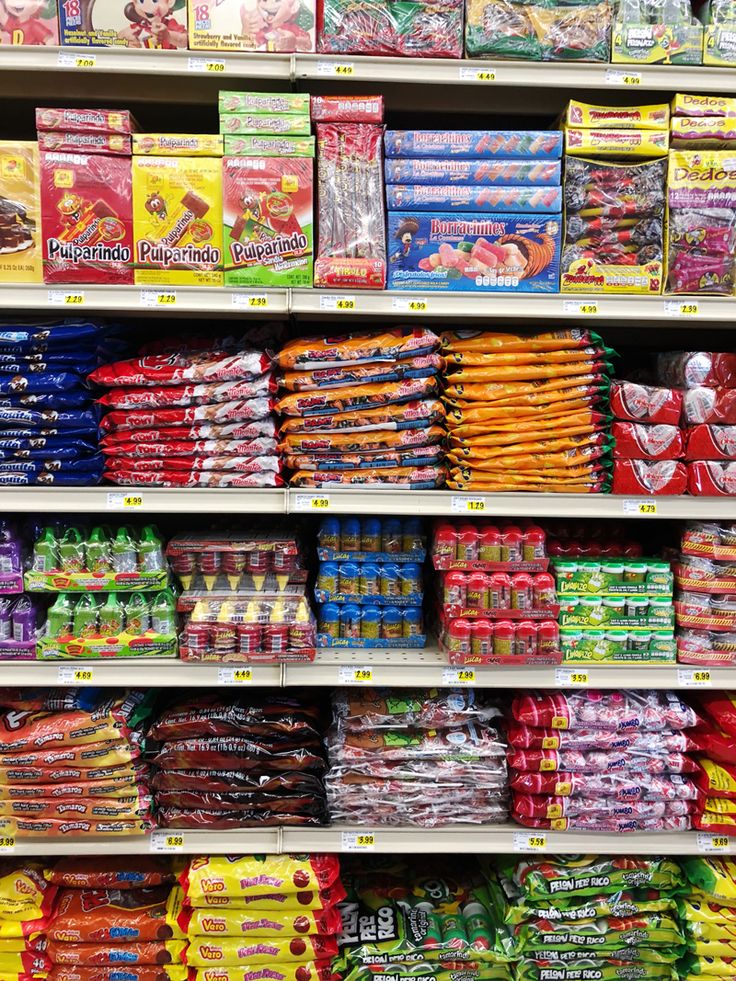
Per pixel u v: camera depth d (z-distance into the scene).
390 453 1.74
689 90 1.68
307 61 1.63
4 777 1.70
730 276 1.71
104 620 1.71
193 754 1.73
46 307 1.63
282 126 1.61
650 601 1.79
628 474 1.74
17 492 1.68
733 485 1.74
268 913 1.73
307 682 1.72
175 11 1.62
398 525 1.82
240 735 1.76
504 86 1.79
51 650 1.70
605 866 1.82
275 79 1.73
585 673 1.77
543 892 1.78
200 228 1.62
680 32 1.67
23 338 1.64
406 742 1.79
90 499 1.69
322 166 1.65
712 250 1.69
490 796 1.81
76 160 1.59
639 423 1.75
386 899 1.93
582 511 1.74
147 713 1.84
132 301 1.63
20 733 1.69
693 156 1.67
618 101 1.86
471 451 1.74
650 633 1.79
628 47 1.67
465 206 1.66
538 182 1.66
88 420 1.68
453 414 1.72
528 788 1.78
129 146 1.60
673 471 1.74
